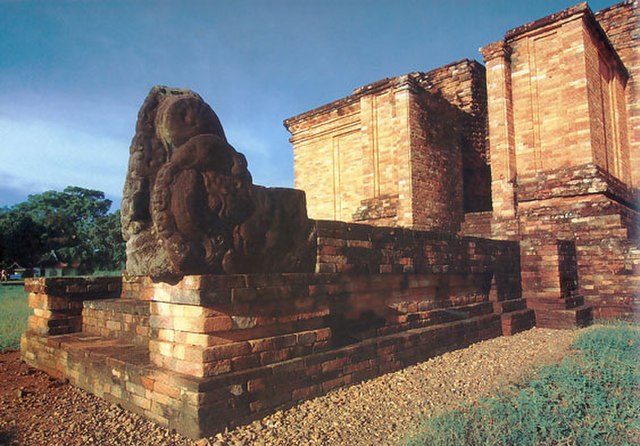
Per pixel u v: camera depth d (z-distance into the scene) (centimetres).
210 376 457
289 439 441
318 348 579
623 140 1590
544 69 1411
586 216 1262
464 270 943
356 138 1970
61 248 4438
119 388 546
